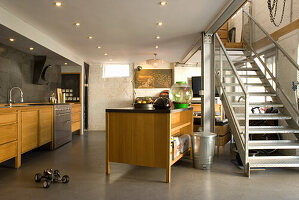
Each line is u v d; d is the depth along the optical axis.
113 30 4.54
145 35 4.91
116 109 3.21
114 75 8.76
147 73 8.51
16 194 2.51
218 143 4.59
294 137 4.08
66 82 7.63
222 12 3.56
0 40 4.29
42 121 4.55
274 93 4.51
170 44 5.70
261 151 4.39
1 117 3.21
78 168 3.54
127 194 2.52
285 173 3.30
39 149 4.98
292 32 4.07
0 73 4.48
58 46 5.59
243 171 3.40
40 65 5.70
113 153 3.25
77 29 4.46
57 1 3.22
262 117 3.85
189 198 2.42
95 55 7.03
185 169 3.51
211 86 4.74
